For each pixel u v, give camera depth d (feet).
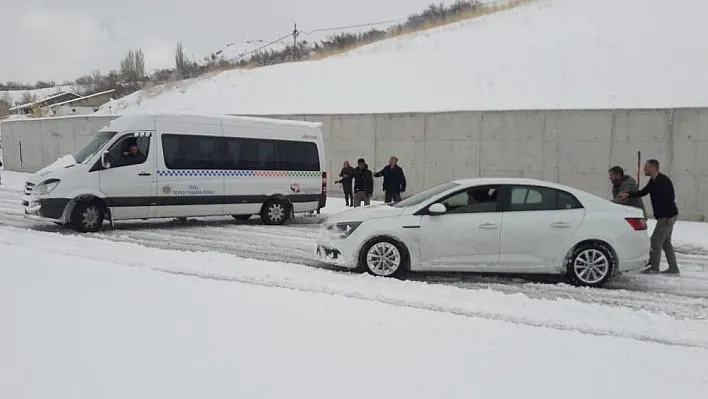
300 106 81.97
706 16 82.02
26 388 12.87
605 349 17.24
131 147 41.37
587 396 13.70
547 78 72.18
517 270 28.43
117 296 20.45
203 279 24.36
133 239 38.40
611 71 70.28
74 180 39.29
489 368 15.15
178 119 43.29
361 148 65.31
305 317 18.97
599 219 28.40
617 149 53.67
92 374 13.69
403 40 104.06
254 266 28.81
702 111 50.16
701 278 30.68
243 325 17.78
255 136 46.47
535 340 17.72
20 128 97.35
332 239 29.32
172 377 13.67
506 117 57.77
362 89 82.43
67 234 38.47
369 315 19.61
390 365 15.03
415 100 74.79
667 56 70.90
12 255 27.25
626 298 26.17
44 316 17.81
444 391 13.56
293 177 48.24
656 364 16.10
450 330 18.29
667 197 31.09
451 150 60.54
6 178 86.43
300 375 14.11
